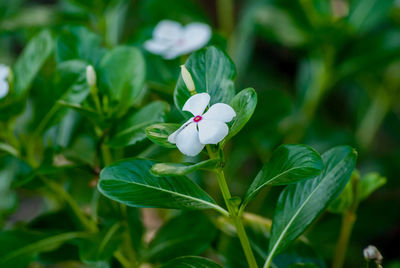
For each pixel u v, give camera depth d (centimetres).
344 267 81
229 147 81
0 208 74
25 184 63
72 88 60
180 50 68
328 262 78
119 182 53
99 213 64
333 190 55
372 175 61
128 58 60
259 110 70
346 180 55
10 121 61
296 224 55
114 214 63
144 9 84
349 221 62
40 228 65
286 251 60
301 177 52
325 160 56
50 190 69
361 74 85
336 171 55
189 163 51
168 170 50
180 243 61
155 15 83
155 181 54
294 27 83
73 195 69
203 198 54
